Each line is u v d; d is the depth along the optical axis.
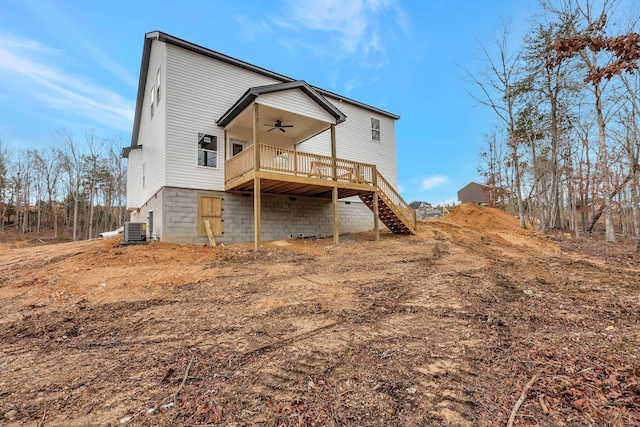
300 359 3.24
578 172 22.11
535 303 5.07
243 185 10.80
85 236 30.97
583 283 6.39
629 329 3.83
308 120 11.75
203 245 10.39
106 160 30.88
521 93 18.77
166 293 5.80
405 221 13.63
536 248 11.87
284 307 5.05
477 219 20.20
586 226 24.92
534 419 2.12
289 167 12.40
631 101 14.52
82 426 2.18
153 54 12.69
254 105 9.96
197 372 2.99
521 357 3.14
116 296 5.60
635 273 7.27
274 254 9.27
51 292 5.77
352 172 12.45
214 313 4.78
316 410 2.34
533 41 17.36
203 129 11.49
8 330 4.12
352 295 5.69
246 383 2.77
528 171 22.98
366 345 3.57
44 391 2.66
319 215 14.48
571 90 16.48
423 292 5.84
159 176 11.25
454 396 2.48
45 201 32.81
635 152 16.69
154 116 12.45
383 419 2.21
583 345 3.39
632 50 2.71
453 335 3.81
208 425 2.18
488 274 7.27
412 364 3.07
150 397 2.56
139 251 8.75
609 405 2.23
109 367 3.11
